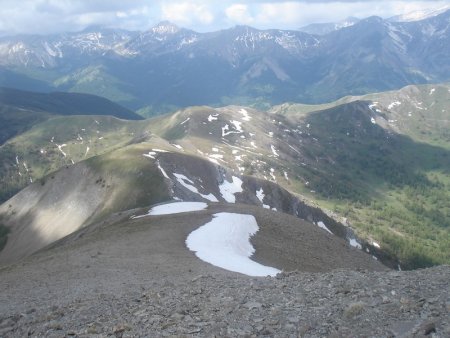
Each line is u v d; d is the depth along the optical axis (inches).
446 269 871.1
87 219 6077.8
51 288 1246.3
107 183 6466.5
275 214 2746.1
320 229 2787.9
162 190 6028.5
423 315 616.4
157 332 681.0
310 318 665.0
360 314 648.4
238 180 7529.5
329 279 887.1
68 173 7047.2
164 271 1350.9
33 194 7101.4
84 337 705.0
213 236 1982.0
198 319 715.4
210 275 1141.7
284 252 2044.8
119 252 1733.5
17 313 970.7
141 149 7194.9
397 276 841.5
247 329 654.5
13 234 6628.9
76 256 1734.7
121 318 783.7
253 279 1014.4
